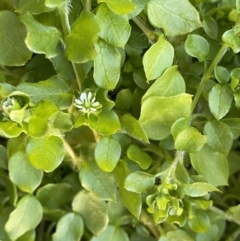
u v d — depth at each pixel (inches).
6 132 4.6
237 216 6.1
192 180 5.6
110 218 6.2
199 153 5.7
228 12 5.5
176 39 5.5
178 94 5.1
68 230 6.0
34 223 5.9
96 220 6.0
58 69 5.1
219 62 5.7
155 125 5.4
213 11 5.5
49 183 6.1
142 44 5.5
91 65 5.1
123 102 5.6
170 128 5.5
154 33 5.3
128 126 5.3
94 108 4.9
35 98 4.7
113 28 4.7
